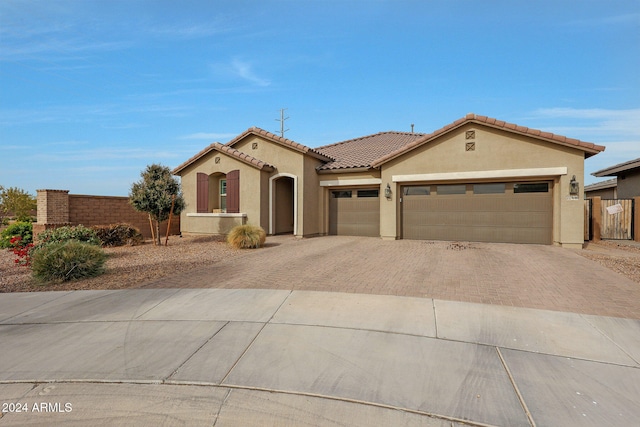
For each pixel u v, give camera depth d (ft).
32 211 107.34
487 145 44.29
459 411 10.49
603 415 10.27
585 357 13.75
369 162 54.39
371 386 11.82
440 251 38.52
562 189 41.01
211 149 57.21
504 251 38.22
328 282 25.27
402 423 10.02
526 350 14.33
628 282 24.77
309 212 54.60
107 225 49.44
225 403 11.05
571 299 20.90
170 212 46.78
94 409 10.90
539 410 10.50
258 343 15.20
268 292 22.76
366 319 17.81
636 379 12.17
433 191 48.91
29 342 15.74
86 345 15.31
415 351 14.29
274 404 10.95
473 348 14.52
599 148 38.93
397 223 49.57
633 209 51.42
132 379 12.49
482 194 46.34
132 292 23.57
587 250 39.32
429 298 21.18
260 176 53.62
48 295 23.38
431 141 47.11
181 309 19.80
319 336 15.83
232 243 42.50
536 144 42.04
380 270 29.14
